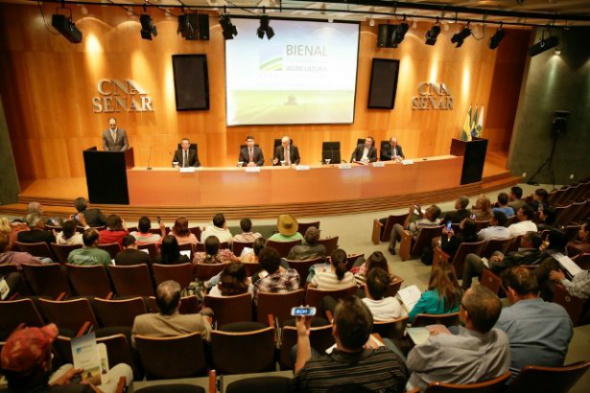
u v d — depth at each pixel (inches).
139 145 350.9
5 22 307.0
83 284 156.8
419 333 105.3
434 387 75.9
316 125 382.3
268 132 374.0
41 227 190.7
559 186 414.3
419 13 335.9
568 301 148.6
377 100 385.4
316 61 362.0
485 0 276.5
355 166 307.6
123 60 329.7
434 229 223.6
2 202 303.0
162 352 102.8
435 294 122.8
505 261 164.1
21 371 59.9
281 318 137.3
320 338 109.5
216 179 287.7
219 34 338.6
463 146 342.3
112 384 90.5
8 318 127.3
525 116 410.3
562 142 409.1
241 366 111.0
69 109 332.8
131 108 340.5
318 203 308.7
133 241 164.6
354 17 347.9
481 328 80.0
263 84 356.8
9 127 328.8
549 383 84.1
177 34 331.3
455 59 403.9
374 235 265.6
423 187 335.6
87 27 317.7
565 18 338.0
